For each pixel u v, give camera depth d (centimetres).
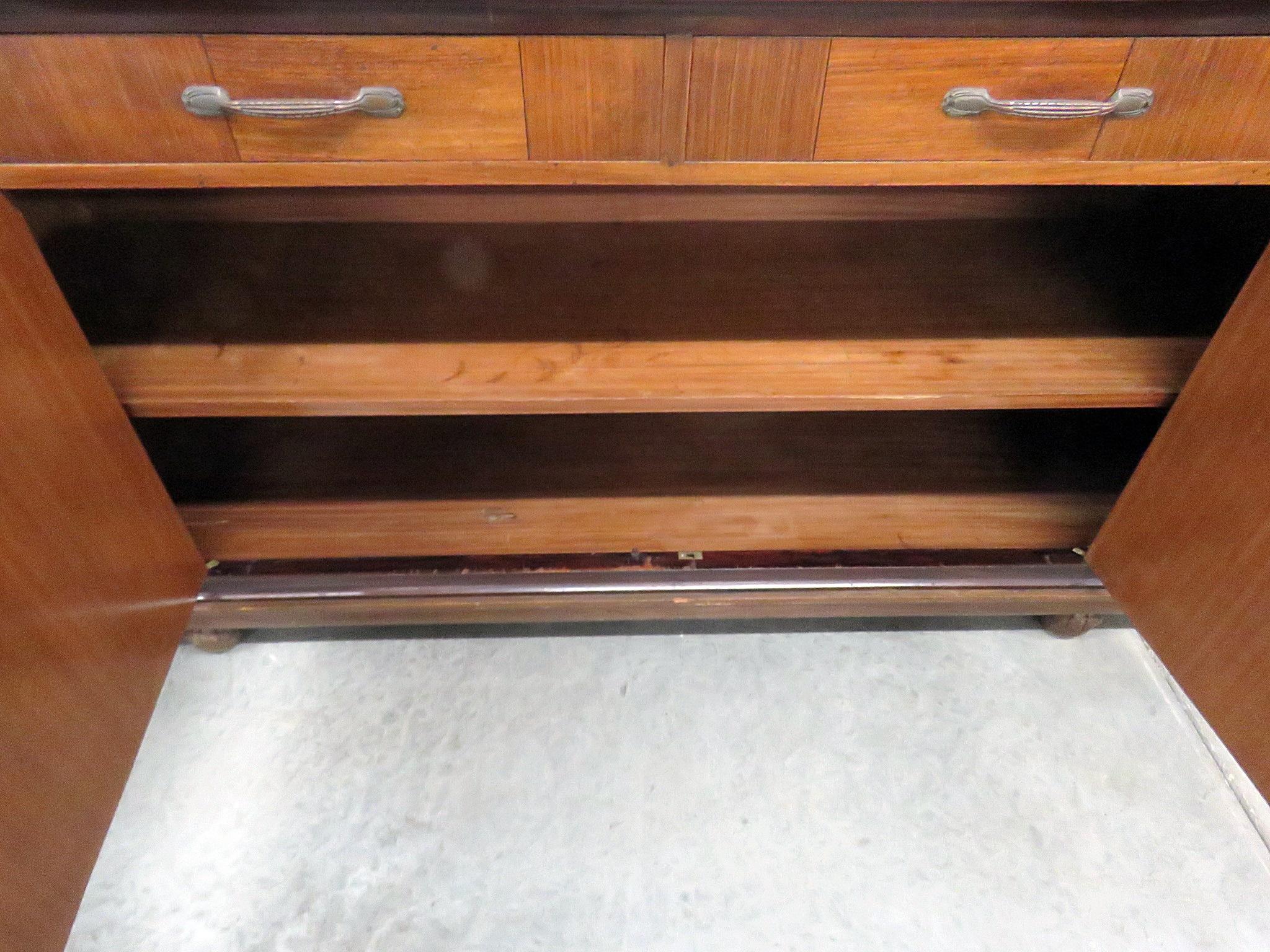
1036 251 102
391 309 90
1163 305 92
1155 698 98
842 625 105
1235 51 58
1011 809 88
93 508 70
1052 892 82
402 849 85
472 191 106
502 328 87
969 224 110
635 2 54
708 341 86
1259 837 86
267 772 90
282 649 102
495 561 93
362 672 99
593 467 104
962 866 84
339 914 80
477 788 89
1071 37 57
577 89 59
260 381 79
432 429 109
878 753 92
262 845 85
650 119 60
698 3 54
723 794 89
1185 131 62
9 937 59
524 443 107
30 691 61
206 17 54
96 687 70
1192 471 75
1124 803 88
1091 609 96
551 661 101
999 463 106
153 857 83
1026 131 62
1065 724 95
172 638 84
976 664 101
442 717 95
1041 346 85
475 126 60
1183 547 77
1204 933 79
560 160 62
